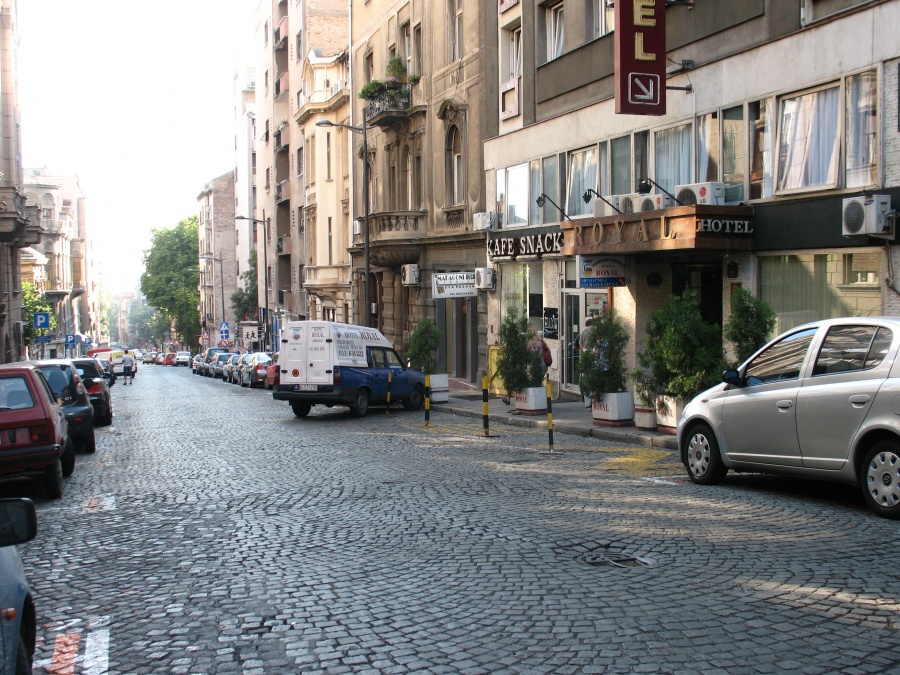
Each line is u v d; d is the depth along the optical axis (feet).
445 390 79.20
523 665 16.26
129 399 110.63
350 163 141.38
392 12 117.50
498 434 55.67
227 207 352.90
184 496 35.91
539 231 78.79
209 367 214.48
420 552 25.07
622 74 55.72
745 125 53.42
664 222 53.52
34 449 35.76
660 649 16.85
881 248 44.29
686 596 20.15
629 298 64.44
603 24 69.46
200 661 17.06
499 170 86.79
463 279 83.05
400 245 106.22
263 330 240.32
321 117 163.94
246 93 306.14
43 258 227.40
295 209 194.90
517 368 64.28
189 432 63.00
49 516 32.76
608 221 59.41
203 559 25.21
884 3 43.68
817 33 47.85
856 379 28.89
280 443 53.52
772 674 15.56
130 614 20.25
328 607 20.18
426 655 16.94
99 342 556.92
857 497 31.81
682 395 47.78
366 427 62.23
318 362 70.23
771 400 31.63
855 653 16.44
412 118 109.40
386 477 38.81
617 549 24.73
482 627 18.43
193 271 382.63
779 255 51.47
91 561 25.52
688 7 57.82
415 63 109.40
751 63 52.70
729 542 25.22
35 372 37.55
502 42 85.87
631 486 35.09
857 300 46.34
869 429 28.02
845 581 21.02
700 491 33.63
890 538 25.23
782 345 32.48
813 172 48.57
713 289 61.98
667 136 60.95
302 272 191.31
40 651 17.89
